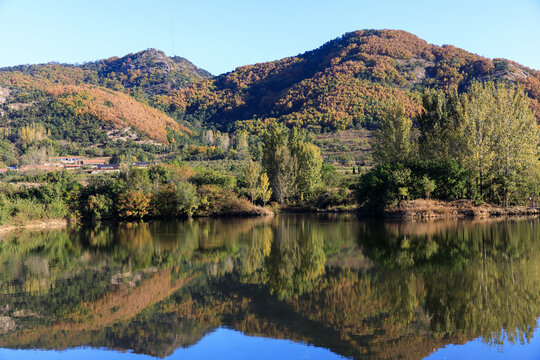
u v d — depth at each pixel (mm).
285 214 75438
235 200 73875
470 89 59031
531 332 14719
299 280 22766
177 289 21500
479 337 14422
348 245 34125
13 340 15031
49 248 37781
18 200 62188
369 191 57250
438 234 38000
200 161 161625
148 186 70750
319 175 83250
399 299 18609
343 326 15688
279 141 82875
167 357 13359
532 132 55031
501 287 19953
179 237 43906
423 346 13750
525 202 56656
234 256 31094
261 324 16094
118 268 27453
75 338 15102
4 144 167750
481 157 53844
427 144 59250
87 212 67562
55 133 195375
